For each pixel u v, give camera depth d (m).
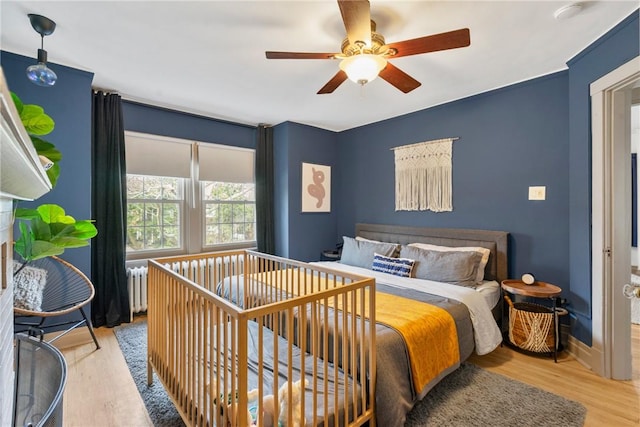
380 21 1.94
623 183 2.14
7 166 0.64
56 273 2.48
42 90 2.48
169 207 3.72
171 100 3.37
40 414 0.87
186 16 1.90
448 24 1.98
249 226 4.39
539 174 2.83
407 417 1.79
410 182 3.83
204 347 1.39
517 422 1.75
